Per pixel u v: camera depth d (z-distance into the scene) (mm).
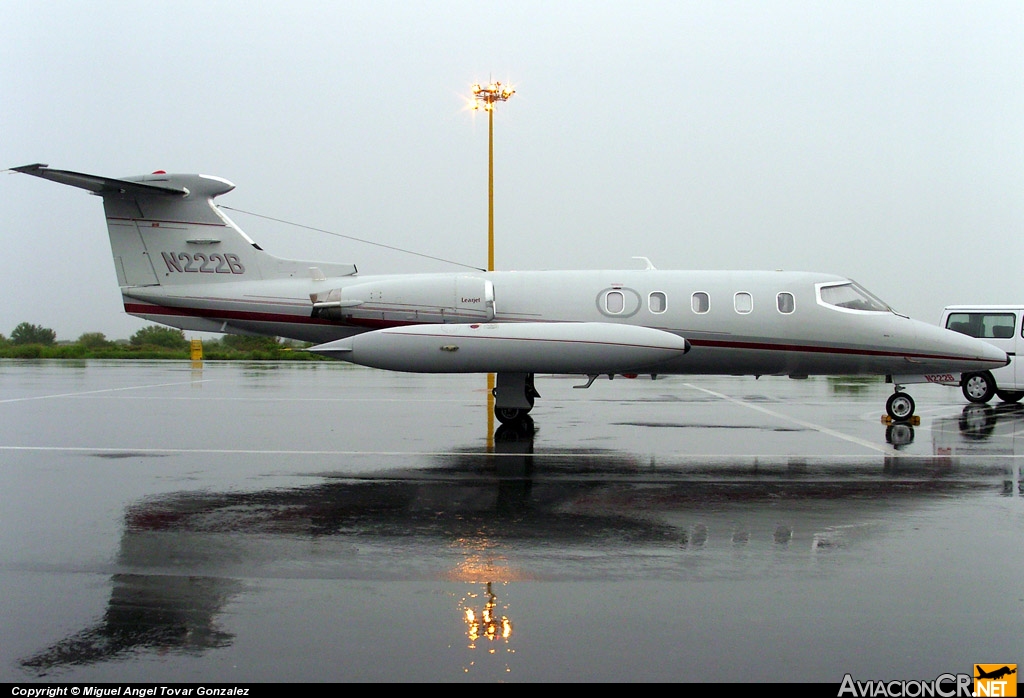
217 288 15242
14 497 8633
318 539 7020
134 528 7359
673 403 19844
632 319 14445
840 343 14359
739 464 10820
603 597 5566
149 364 38906
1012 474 10102
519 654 4660
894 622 5141
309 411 17188
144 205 15281
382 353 13055
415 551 6664
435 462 10898
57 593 5641
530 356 12969
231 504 8336
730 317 14352
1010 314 18656
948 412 17750
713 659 4613
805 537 7117
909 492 9016
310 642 4816
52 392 21688
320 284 15180
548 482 9555
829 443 12812
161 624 5094
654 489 9180
